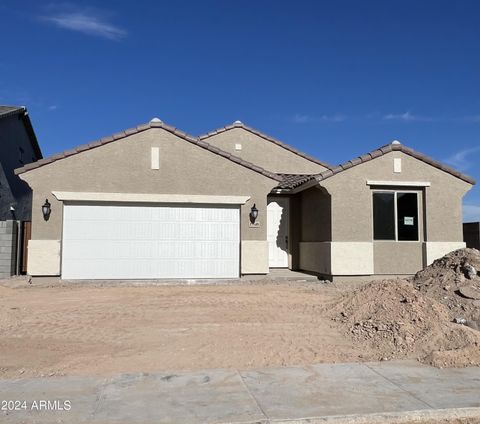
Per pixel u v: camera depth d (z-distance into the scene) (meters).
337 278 15.05
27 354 7.44
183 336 8.42
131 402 5.62
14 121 23.02
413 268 15.55
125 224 14.80
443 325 8.18
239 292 12.73
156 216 14.98
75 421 5.10
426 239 15.62
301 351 7.72
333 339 8.39
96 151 14.62
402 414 5.30
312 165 20.00
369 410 5.40
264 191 15.42
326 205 15.64
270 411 5.36
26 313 9.96
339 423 5.17
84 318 9.59
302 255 17.70
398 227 15.66
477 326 8.31
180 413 5.30
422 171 15.77
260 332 8.71
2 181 21.45
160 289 13.29
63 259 14.44
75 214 14.57
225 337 8.38
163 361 7.19
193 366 7.00
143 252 14.84
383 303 9.22
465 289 9.48
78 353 7.52
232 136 19.61
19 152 23.95
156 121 14.94
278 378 6.48
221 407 5.47
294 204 18.30
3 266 15.12
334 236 15.14
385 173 15.52
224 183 15.22
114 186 14.63
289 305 10.97
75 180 14.47
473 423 5.26
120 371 6.76
